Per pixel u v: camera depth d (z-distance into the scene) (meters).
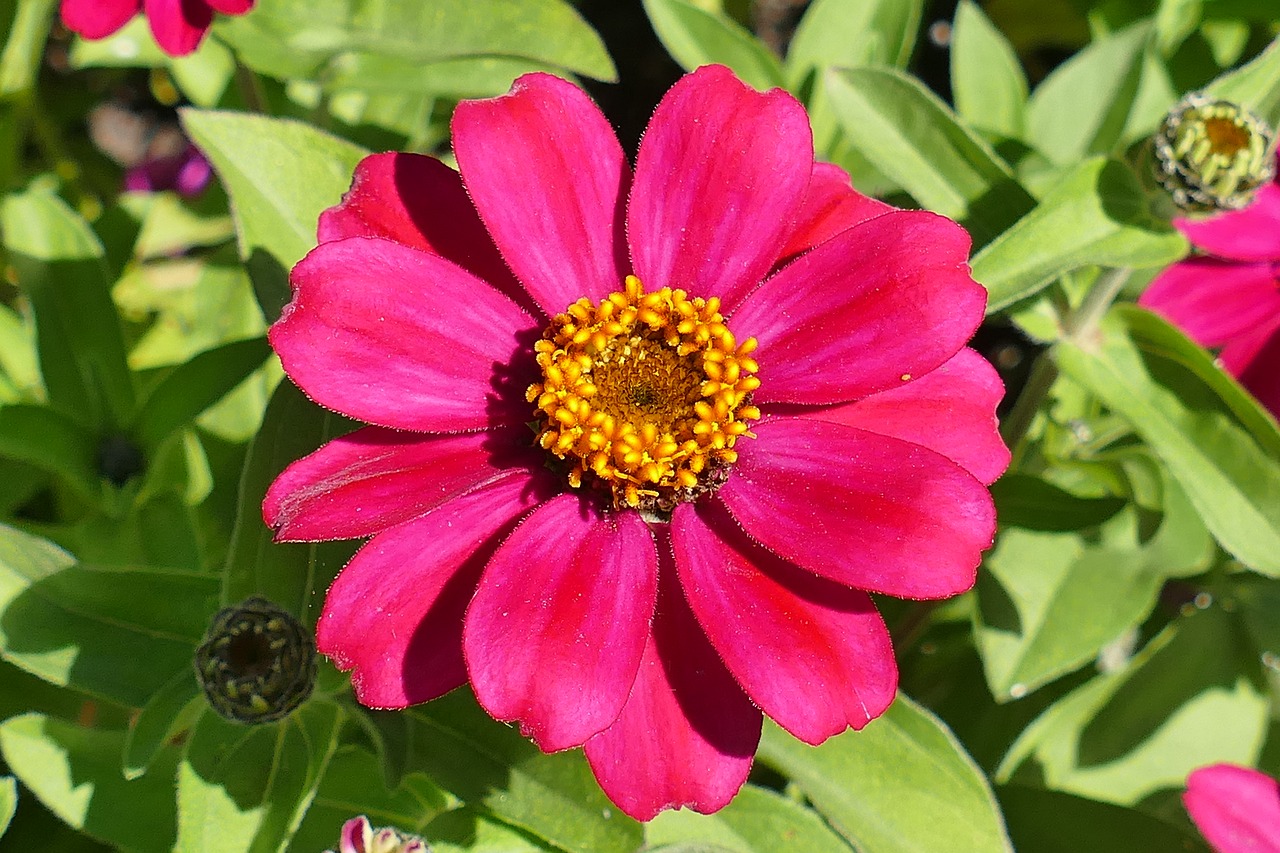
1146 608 0.30
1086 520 0.29
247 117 0.28
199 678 0.26
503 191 0.25
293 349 0.24
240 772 0.26
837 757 0.27
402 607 0.24
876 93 0.29
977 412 0.25
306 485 0.24
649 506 0.25
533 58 0.30
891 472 0.24
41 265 0.30
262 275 0.27
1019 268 0.27
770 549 0.24
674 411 0.25
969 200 0.29
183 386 0.29
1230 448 0.28
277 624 0.25
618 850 0.26
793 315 0.25
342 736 0.27
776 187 0.25
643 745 0.24
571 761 0.26
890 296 0.25
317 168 0.28
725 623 0.24
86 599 0.27
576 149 0.25
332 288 0.24
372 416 0.24
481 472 0.25
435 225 0.25
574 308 0.25
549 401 0.25
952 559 0.23
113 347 0.30
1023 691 0.30
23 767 0.28
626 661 0.23
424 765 0.26
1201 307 0.30
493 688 0.23
